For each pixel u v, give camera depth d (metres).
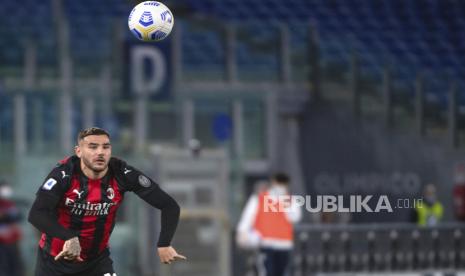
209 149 53.16
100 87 52.81
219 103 53.91
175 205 20.98
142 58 54.12
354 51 61.94
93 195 20.39
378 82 61.69
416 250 45.41
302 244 43.97
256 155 54.31
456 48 71.12
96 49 56.59
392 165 58.81
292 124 57.19
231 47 60.31
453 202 58.75
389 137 59.44
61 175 20.12
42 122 51.22
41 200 19.81
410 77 63.94
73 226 20.58
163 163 47.00
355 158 58.00
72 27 61.06
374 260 44.88
